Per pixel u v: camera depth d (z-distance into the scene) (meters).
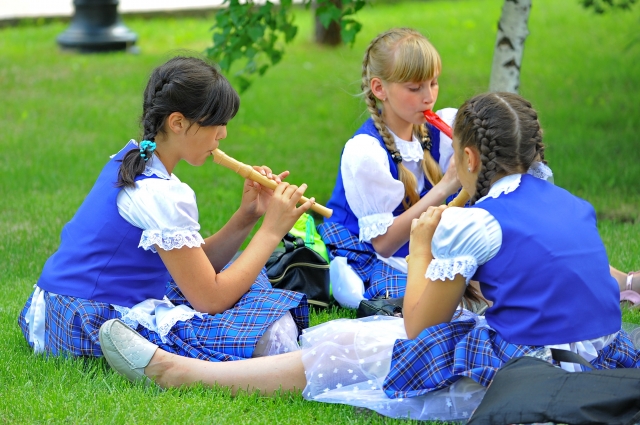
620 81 19.08
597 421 4.35
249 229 6.95
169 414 5.41
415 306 5.51
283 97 19.16
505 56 10.91
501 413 4.54
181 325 6.09
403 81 7.23
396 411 5.39
